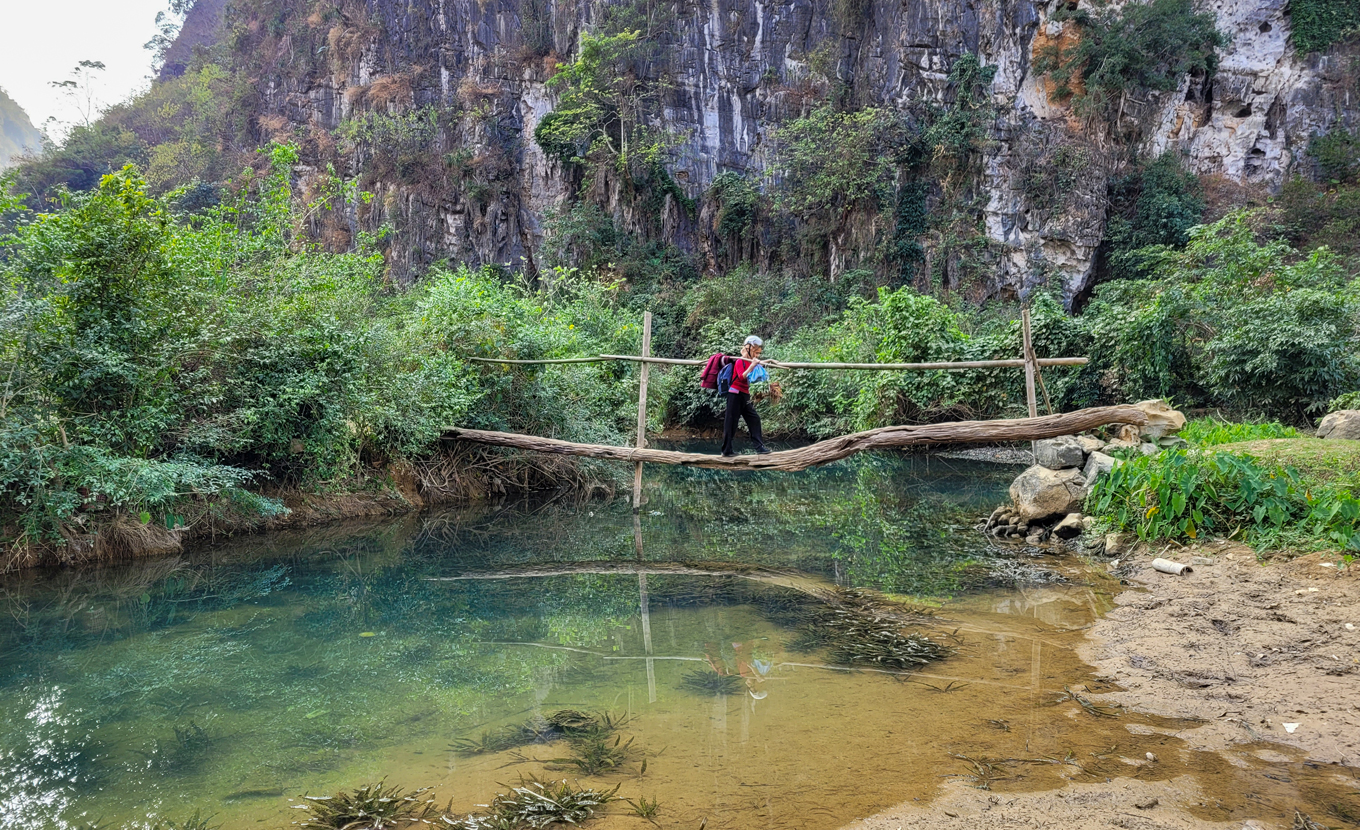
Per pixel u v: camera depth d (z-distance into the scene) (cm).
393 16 4644
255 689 440
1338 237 2948
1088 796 285
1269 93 3453
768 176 3750
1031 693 395
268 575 716
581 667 470
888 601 593
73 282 738
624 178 3812
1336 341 1176
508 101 4259
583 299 1888
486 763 337
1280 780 291
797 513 1020
